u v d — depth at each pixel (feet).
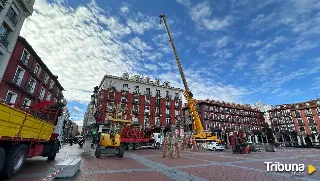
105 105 130.72
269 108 241.96
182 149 88.17
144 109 144.97
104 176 21.72
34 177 19.84
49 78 97.91
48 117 31.17
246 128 203.41
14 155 19.03
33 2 68.85
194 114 97.45
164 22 119.65
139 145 83.87
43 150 30.32
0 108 15.65
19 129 19.66
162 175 23.52
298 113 186.09
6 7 56.70
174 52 110.32
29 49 74.90
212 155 56.54
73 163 21.57
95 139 54.13
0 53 56.49
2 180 18.07
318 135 165.68
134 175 22.97
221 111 193.26
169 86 165.78
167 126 144.46
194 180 20.85
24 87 72.95
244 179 21.68
